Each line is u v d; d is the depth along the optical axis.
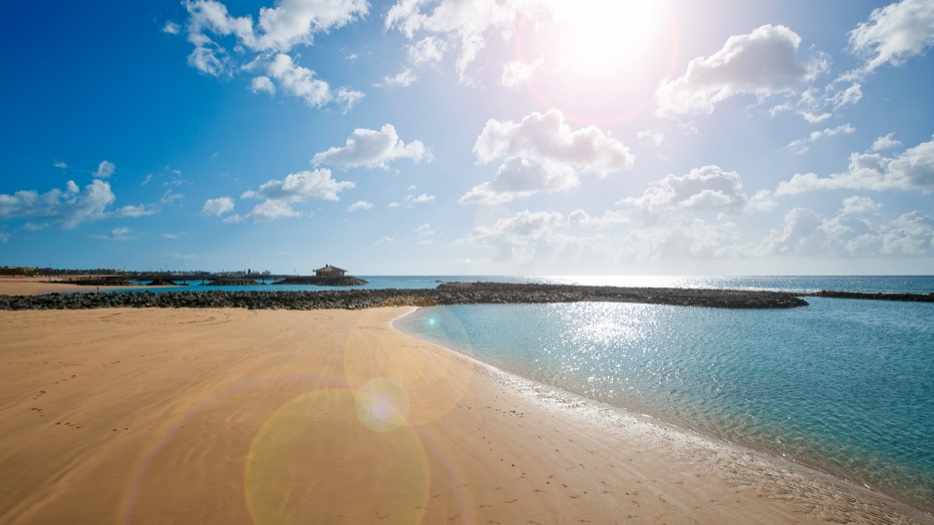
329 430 7.11
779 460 7.57
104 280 86.06
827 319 33.94
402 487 5.41
